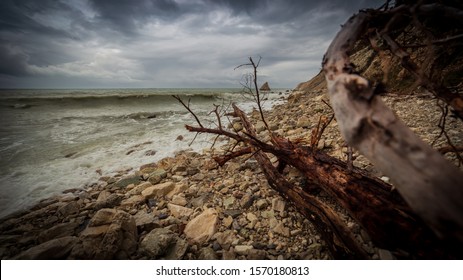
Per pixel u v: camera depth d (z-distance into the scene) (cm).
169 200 364
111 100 1686
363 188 222
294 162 304
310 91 1898
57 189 432
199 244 260
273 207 304
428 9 148
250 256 232
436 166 108
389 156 118
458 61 609
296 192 274
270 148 298
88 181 466
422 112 551
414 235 178
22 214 352
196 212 320
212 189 382
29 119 1084
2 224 320
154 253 235
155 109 1564
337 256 213
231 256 237
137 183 436
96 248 227
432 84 178
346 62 148
